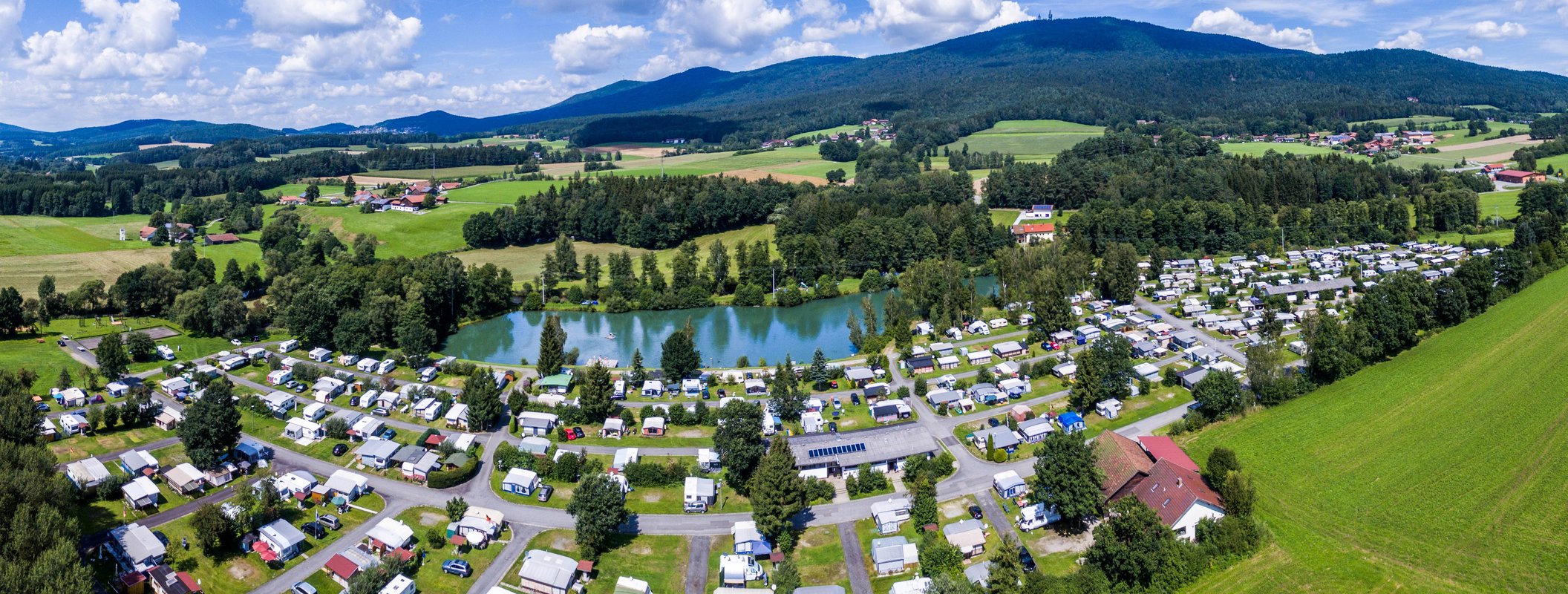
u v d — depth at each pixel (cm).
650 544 11500
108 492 12306
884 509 11844
